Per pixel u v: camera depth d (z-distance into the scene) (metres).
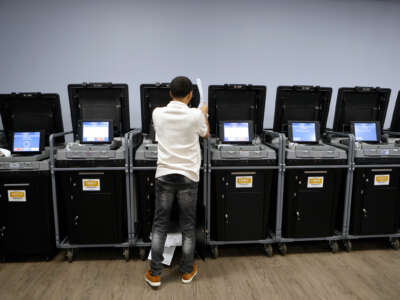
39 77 2.60
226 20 2.66
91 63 2.61
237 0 2.64
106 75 2.64
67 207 2.05
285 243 2.43
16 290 1.77
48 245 2.08
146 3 2.57
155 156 2.01
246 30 2.69
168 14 2.60
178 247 2.32
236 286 1.82
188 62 2.68
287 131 2.37
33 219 2.04
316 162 2.10
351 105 2.41
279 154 2.07
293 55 2.77
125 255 2.10
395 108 2.56
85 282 1.86
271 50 2.74
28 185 1.98
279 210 2.15
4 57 2.54
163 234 1.78
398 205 2.25
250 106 2.33
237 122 2.26
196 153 1.73
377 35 2.84
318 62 2.81
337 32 2.79
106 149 2.02
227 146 2.13
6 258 2.12
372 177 2.17
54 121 2.25
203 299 1.70
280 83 2.80
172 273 1.97
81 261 2.12
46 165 1.97
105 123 2.15
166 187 1.71
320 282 1.87
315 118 2.40
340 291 1.77
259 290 1.78
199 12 2.62
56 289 1.78
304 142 2.24
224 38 2.68
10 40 2.53
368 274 1.96
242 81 2.76
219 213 2.14
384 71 2.91
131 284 1.84
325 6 2.74
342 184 2.24
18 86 2.59
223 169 2.07
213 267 2.05
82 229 2.08
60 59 2.59
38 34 2.54
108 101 2.24
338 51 2.82
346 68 2.86
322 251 2.29
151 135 2.20
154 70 2.66
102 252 2.25
